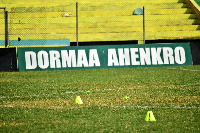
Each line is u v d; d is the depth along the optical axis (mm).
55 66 48156
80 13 68625
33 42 60375
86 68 48594
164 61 50031
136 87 32688
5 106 24781
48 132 17594
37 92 30844
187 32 64938
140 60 49688
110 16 67375
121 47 49531
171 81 36156
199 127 18156
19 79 39469
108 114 21516
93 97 27719
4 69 47219
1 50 47250
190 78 38062
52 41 60625
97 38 62562
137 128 18047
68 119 20406
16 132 17734
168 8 70188
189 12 69312
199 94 28328
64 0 71812
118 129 17906
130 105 24234
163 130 17609
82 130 17828
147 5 70375
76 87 33219
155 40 64188
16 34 63625
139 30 65375
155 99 26344
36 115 21656
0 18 67125
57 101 26328
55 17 67500
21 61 47688
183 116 20688
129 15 68750
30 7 68625
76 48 48688
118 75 41531
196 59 50844
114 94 28984
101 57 49031
